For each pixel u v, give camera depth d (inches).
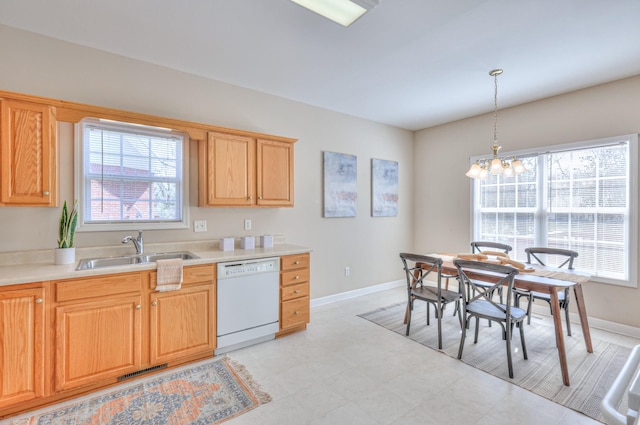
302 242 152.1
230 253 112.7
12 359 72.3
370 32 91.1
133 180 109.1
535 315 143.9
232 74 120.3
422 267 128.1
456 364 99.7
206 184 112.8
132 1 77.7
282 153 131.6
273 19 85.2
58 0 77.3
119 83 105.0
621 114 122.3
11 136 80.3
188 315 97.0
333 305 159.3
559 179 141.2
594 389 85.5
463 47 99.6
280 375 93.0
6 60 88.7
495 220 165.2
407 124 190.5
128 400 80.4
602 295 127.8
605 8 79.3
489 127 166.6
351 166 171.0
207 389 85.4
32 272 78.3
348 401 81.0
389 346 112.7
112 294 84.4
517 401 80.8
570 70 115.3
